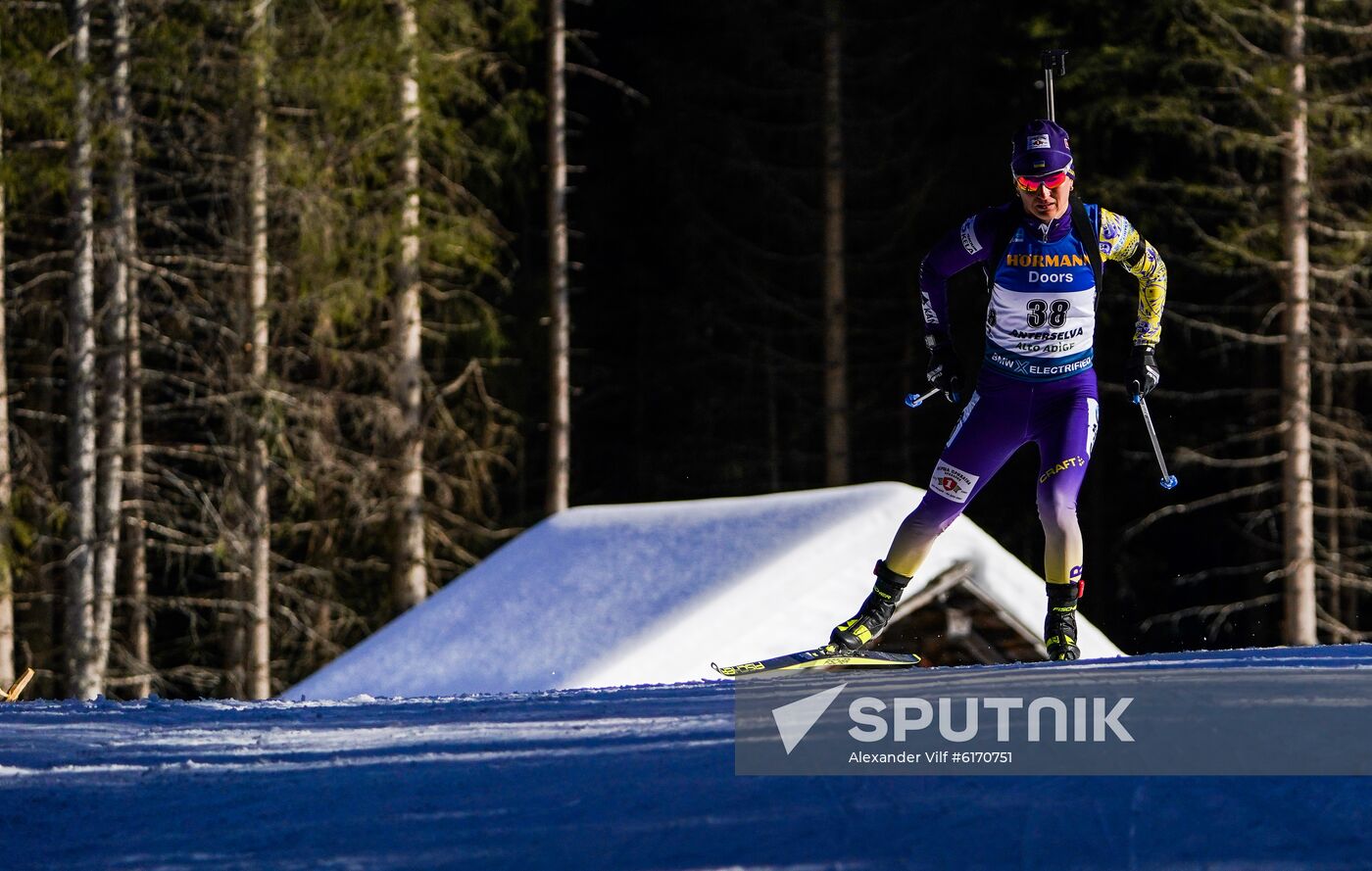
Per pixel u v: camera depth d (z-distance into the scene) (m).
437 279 44.69
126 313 31.97
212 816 6.03
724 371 54.66
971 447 10.45
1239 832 4.91
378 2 35.88
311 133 34.97
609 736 7.18
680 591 21.70
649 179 54.66
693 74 51.78
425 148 40.19
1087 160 45.50
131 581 40.78
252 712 9.09
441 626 24.11
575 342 55.19
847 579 21.53
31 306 34.84
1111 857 4.71
